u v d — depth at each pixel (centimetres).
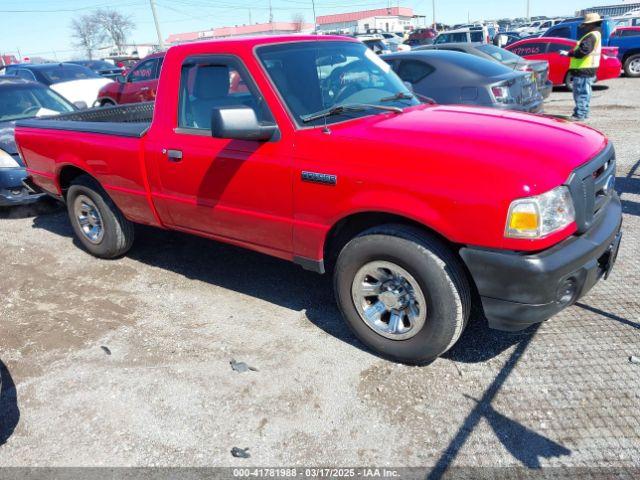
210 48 373
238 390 313
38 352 366
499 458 255
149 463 265
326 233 329
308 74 363
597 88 1470
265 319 391
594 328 348
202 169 375
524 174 266
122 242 499
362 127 329
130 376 332
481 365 322
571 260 273
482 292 285
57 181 515
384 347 328
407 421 282
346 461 259
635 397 287
